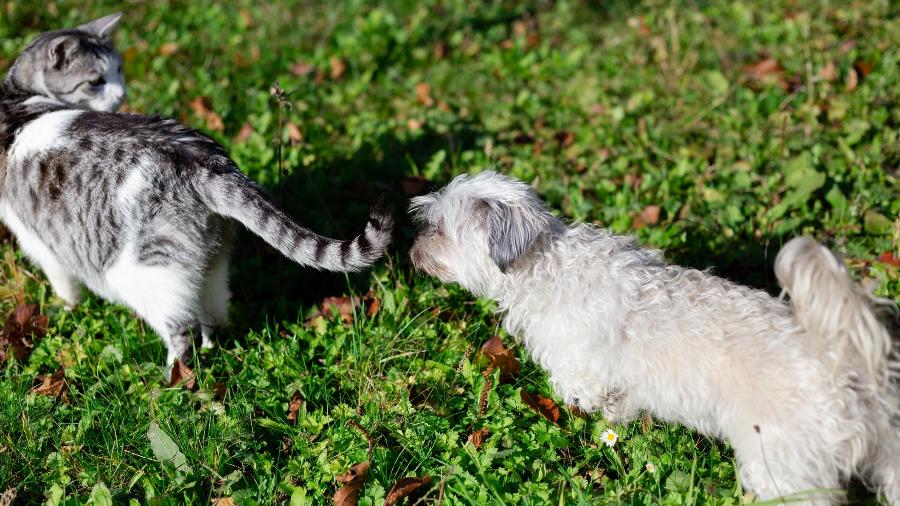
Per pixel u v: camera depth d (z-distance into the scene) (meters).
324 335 4.20
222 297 4.36
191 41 7.40
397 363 4.03
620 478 3.40
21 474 3.52
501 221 3.53
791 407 2.88
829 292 2.72
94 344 4.19
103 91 5.00
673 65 6.59
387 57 7.23
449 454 3.49
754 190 5.09
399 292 4.36
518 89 6.74
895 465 2.92
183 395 3.87
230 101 6.41
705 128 5.90
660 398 3.28
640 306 3.34
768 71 6.47
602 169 5.50
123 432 3.66
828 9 7.29
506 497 3.27
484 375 3.91
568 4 8.22
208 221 3.95
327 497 3.39
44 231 4.05
